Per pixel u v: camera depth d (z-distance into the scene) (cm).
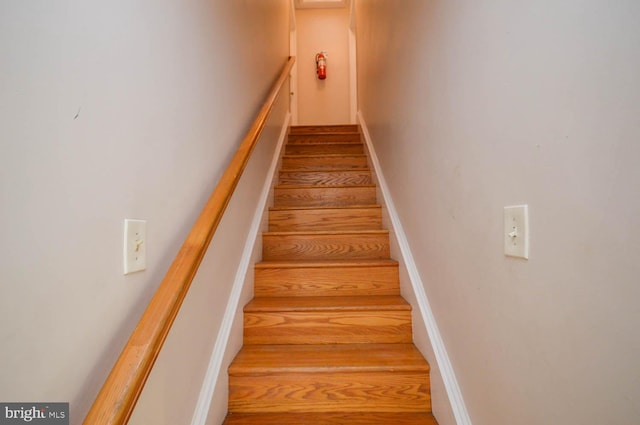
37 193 45
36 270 44
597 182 49
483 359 84
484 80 81
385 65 207
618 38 45
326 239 192
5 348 41
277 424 111
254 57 187
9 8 41
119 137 62
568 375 56
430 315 124
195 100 99
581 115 52
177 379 83
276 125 268
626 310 45
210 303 108
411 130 149
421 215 136
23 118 43
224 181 102
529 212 65
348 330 141
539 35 61
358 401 118
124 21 64
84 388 52
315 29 430
